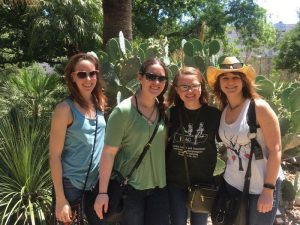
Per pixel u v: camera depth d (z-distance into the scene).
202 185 2.99
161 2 20.59
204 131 2.91
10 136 4.33
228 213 2.81
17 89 6.72
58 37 14.19
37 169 4.20
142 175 2.85
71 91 2.86
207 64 4.90
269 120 2.69
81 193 2.85
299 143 4.87
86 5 14.59
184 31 21.94
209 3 22.84
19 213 4.07
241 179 2.79
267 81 4.94
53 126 2.77
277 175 2.69
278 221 4.38
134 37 19.06
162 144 2.91
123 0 6.87
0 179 4.28
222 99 2.99
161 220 2.93
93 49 14.77
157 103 2.92
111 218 2.76
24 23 15.76
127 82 4.85
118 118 2.74
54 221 2.88
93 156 2.86
